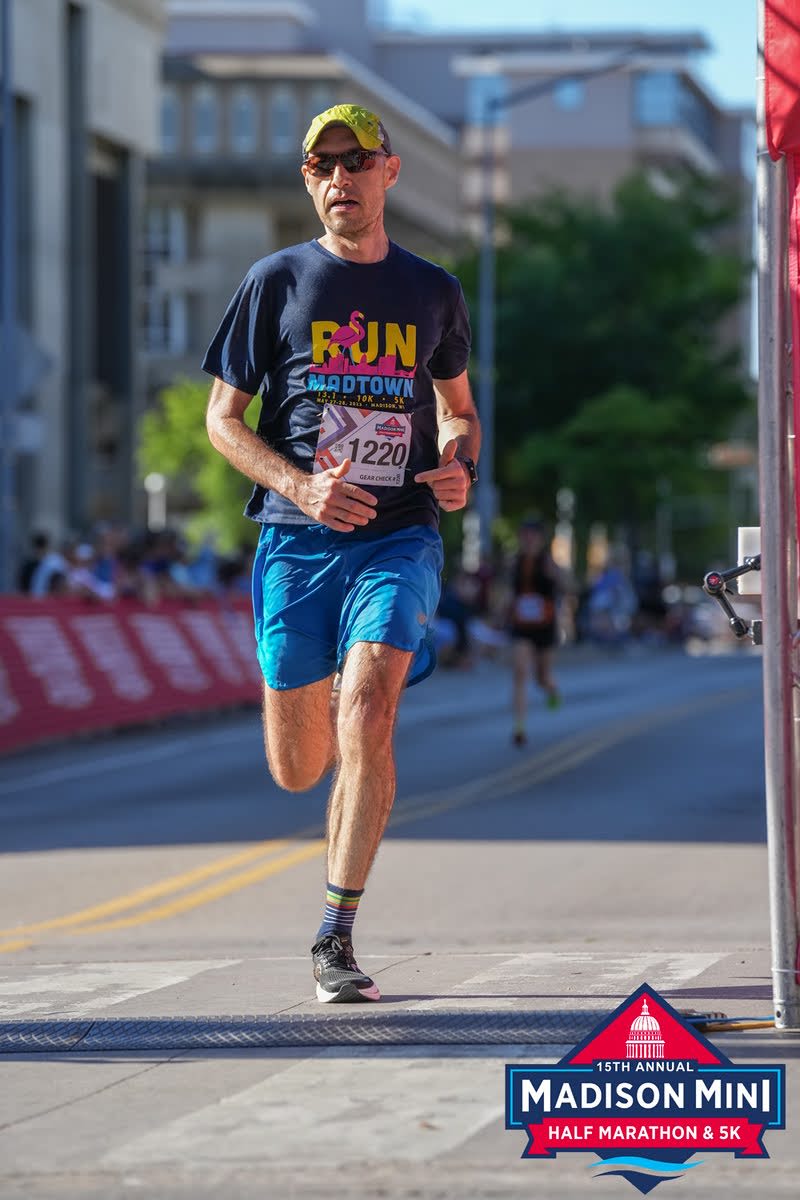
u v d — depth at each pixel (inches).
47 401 4079.7
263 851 1118.4
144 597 2203.5
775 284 494.6
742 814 1262.3
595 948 701.9
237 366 569.0
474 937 801.6
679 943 741.9
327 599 559.8
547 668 2049.7
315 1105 427.5
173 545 2326.5
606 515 5506.9
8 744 1793.8
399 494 567.5
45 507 4082.2
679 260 5516.7
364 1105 426.3
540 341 5477.4
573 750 1733.5
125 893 976.9
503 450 5610.2
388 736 546.6
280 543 565.6
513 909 890.7
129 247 4655.5
